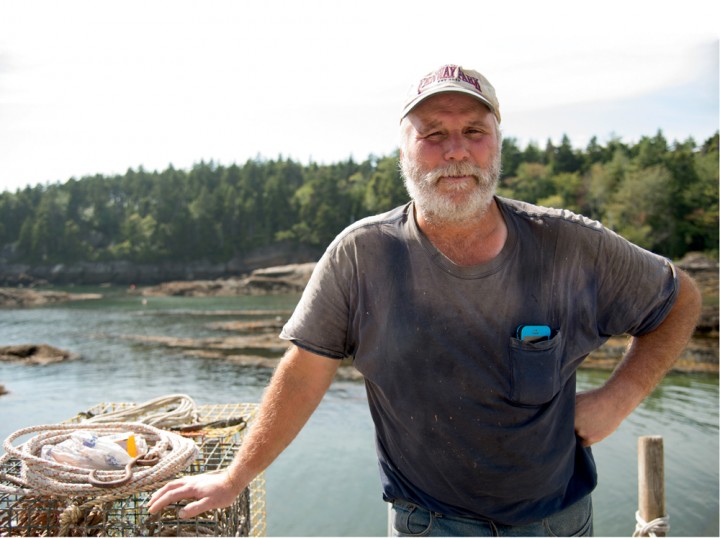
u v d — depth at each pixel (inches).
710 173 2741.1
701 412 535.8
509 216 101.7
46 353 972.6
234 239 3934.5
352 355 109.3
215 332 1295.5
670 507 339.3
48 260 4025.6
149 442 123.3
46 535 104.4
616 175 3228.3
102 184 4549.7
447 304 97.5
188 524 106.3
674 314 105.1
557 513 104.8
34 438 114.4
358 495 364.8
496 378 97.6
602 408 106.3
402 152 104.1
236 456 104.8
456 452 100.3
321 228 3831.2
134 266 3922.2
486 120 98.4
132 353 1016.9
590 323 101.4
